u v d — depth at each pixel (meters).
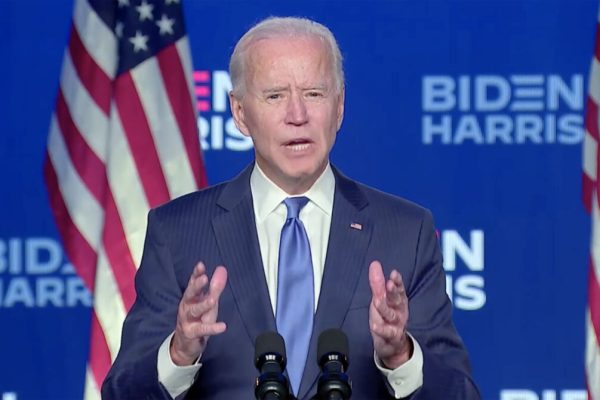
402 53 22.84
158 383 11.38
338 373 9.90
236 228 12.38
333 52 12.00
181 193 20.19
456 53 22.84
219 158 22.66
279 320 11.97
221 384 11.87
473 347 23.02
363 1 22.86
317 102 11.86
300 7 22.86
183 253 12.35
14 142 22.83
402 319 10.70
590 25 22.81
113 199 20.02
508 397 23.05
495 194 22.91
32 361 22.81
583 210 22.89
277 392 9.74
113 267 19.80
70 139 21.05
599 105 21.55
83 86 20.83
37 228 22.75
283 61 11.79
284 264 12.16
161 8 20.56
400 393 11.40
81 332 22.80
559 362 23.05
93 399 19.41
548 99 22.81
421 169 22.88
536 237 22.95
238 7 22.75
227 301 12.07
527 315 23.02
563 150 22.84
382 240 12.33
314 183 12.51
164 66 20.41
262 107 11.88
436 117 22.86
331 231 12.30
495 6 22.81
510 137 22.86
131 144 20.14
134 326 12.20
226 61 22.72
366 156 22.88
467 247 22.97
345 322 11.93
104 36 20.67
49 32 22.98
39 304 22.78
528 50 22.80
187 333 10.60
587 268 22.94
